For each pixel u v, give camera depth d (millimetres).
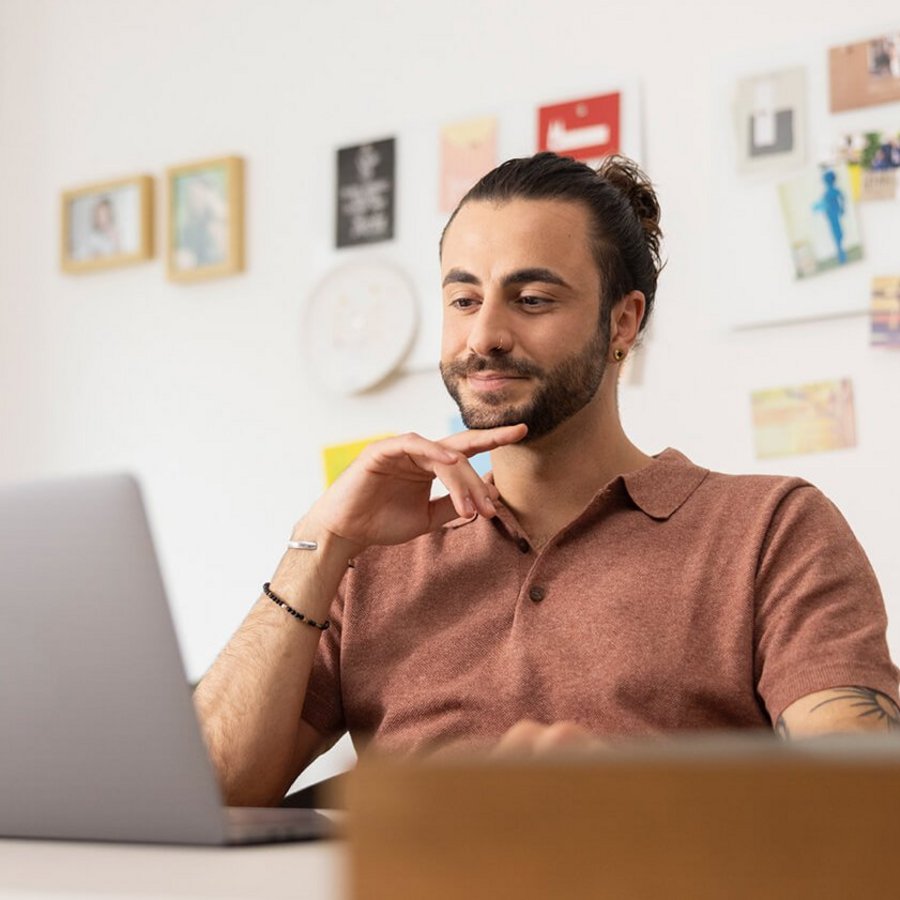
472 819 579
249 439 3646
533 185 1742
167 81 3877
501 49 3400
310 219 3609
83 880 798
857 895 535
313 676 1812
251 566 3613
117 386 3867
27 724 1010
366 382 3443
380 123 3549
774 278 3010
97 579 969
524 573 1732
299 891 733
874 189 2932
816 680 1530
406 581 1791
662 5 3203
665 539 1691
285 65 3697
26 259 4047
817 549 1638
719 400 3045
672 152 3158
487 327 1687
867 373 2906
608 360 1788
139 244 3816
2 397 4047
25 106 4086
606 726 1608
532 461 1757
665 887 556
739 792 551
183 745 970
